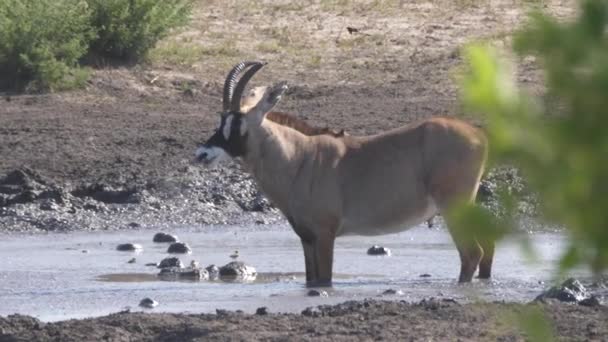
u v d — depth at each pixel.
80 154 60.69
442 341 26.42
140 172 57.91
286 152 38.78
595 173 5.97
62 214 53.19
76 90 72.06
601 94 5.94
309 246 39.00
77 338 28.05
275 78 76.94
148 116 68.25
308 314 30.28
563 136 5.99
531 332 7.48
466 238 6.48
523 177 6.40
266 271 41.41
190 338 27.58
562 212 6.07
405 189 38.44
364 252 45.47
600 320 28.44
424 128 38.44
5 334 28.50
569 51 5.99
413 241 48.19
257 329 28.28
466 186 37.88
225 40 82.25
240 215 53.88
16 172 57.19
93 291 37.19
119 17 75.56
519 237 6.44
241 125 38.47
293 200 38.91
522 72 65.38
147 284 38.44
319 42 82.69
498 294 35.25
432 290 36.34
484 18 86.81
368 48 81.75
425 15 87.94
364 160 38.81
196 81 74.88
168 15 77.38
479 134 38.25
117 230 51.66
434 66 78.06
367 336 27.14
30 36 71.56
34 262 43.53
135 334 28.39
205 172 57.59
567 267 6.18
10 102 69.75
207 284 38.34
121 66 75.69
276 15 87.88
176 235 50.34
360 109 70.06
